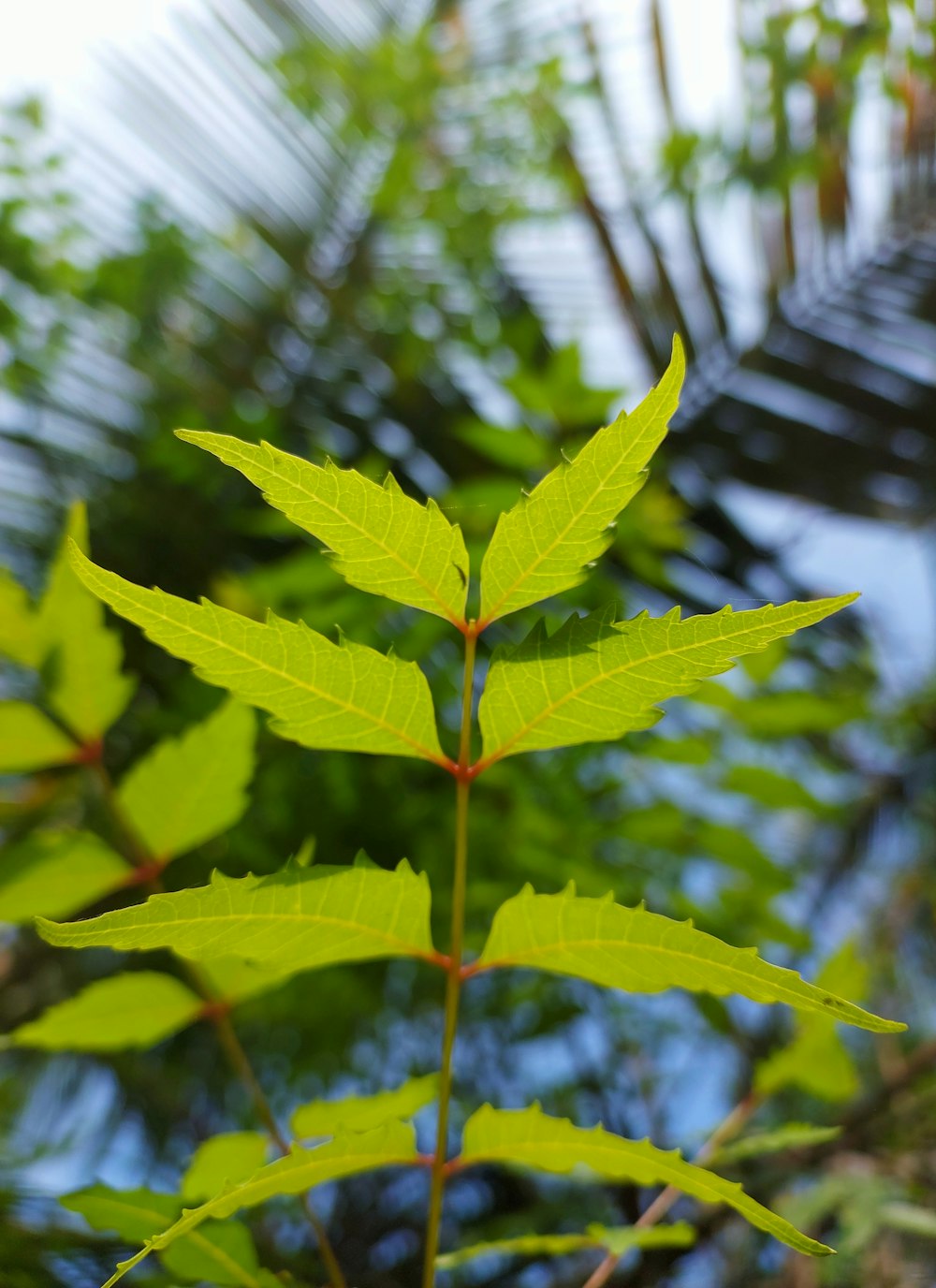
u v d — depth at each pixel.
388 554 0.22
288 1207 0.46
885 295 1.03
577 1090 0.80
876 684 0.97
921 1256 0.52
